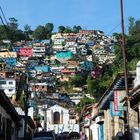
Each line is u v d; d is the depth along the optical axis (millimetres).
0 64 107125
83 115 78125
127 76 23453
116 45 50500
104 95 31609
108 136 37500
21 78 43188
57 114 120000
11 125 35281
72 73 175875
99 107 39812
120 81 25531
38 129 78375
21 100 51812
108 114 37250
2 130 27953
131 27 56156
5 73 103688
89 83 64688
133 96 22203
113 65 48250
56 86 158625
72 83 161625
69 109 128250
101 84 53062
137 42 45719
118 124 31250
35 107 74938
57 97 136625
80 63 155125
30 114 68875
